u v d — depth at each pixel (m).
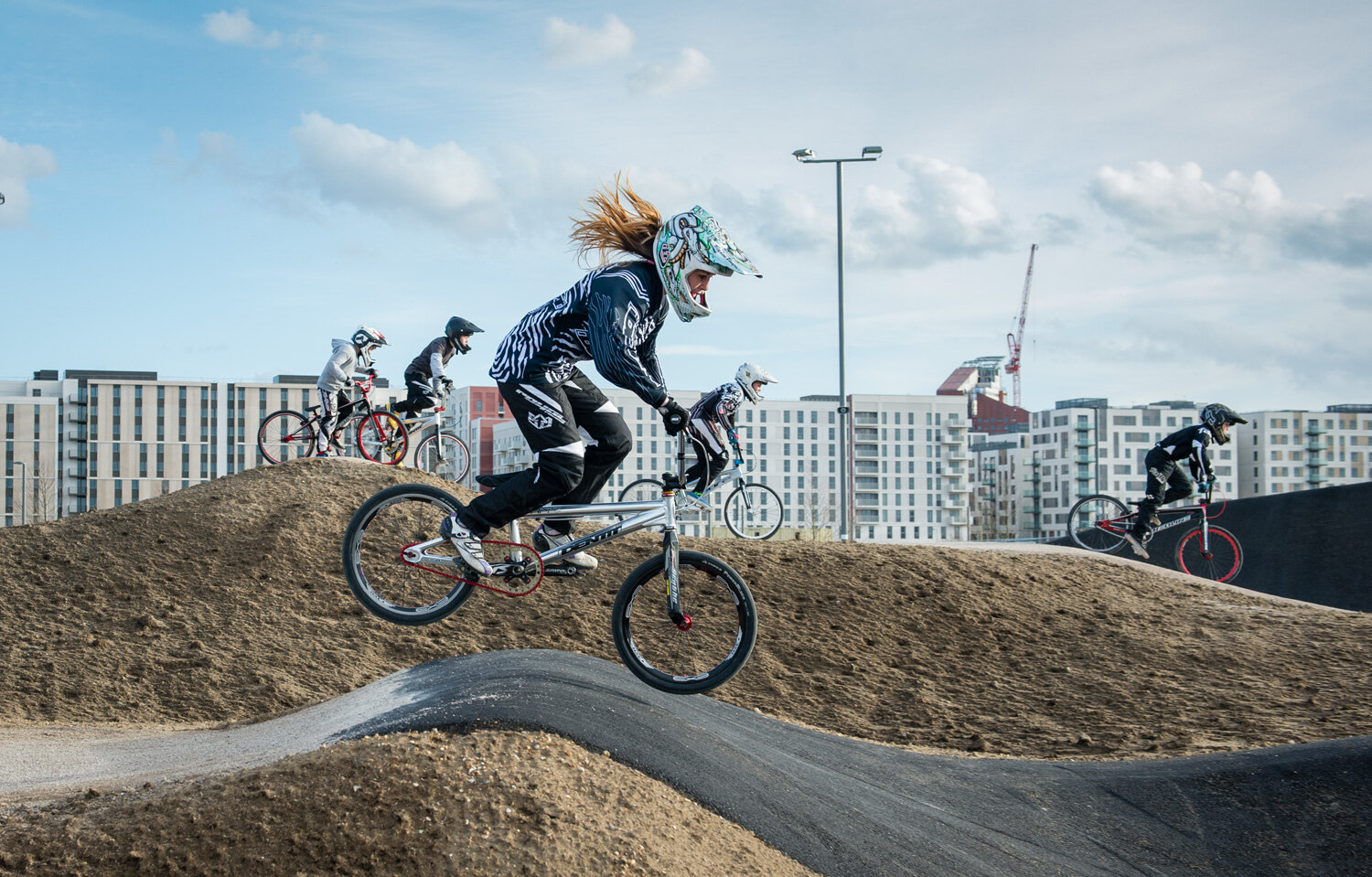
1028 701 8.60
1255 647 9.61
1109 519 13.78
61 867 3.50
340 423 13.93
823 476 130.50
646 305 4.84
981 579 11.14
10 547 10.34
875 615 10.19
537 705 4.64
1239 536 15.88
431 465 14.18
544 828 3.66
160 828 3.66
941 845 4.76
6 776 5.64
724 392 11.55
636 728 4.77
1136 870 4.97
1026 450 146.62
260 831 3.61
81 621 9.09
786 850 4.20
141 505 11.59
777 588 10.50
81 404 112.75
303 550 10.45
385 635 9.21
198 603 9.48
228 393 117.38
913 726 8.13
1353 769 5.49
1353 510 14.40
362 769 3.90
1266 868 4.97
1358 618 10.60
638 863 3.61
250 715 7.77
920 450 132.50
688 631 5.39
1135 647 9.67
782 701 8.55
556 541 5.27
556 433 4.94
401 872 3.44
